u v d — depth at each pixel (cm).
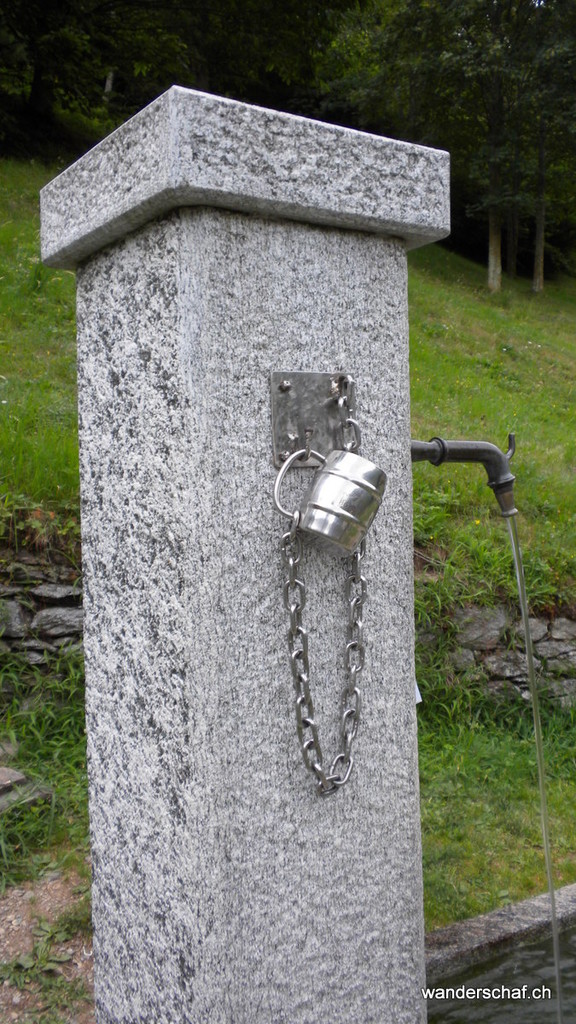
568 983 249
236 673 148
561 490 618
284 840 155
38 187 1124
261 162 143
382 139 158
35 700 375
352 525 144
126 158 150
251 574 150
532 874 311
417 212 163
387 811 170
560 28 1578
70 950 253
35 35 1324
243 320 149
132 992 174
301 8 1446
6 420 487
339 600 161
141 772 166
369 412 166
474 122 1894
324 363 159
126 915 175
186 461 147
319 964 160
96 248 175
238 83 1692
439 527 507
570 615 489
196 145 136
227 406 147
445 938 260
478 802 362
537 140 1828
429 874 304
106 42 1399
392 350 169
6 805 311
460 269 1769
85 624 189
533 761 399
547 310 1598
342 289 161
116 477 172
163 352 152
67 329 707
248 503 150
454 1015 236
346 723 161
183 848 153
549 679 464
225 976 146
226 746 147
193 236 143
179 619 151
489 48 1602
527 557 498
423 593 458
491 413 814
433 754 399
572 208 2209
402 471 171
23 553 402
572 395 1025
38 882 285
